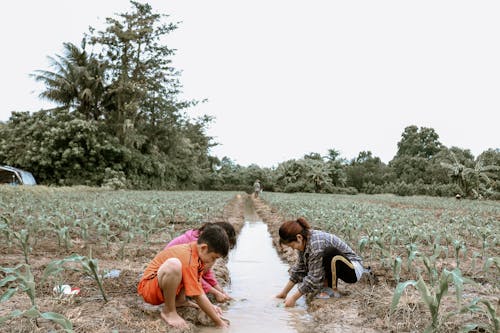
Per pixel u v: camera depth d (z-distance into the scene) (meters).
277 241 9.31
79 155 28.81
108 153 30.81
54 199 13.93
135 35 32.25
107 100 33.75
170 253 3.72
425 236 6.62
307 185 47.06
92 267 3.79
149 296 3.73
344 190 46.91
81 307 3.70
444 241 7.67
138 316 3.67
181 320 3.59
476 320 3.49
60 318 2.72
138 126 35.06
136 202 13.42
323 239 4.62
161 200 15.56
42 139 29.09
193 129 43.53
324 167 47.97
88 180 29.70
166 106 36.09
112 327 3.33
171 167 38.09
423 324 3.50
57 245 6.57
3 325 3.18
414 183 48.41
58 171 29.75
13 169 26.78
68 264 5.32
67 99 31.89
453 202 24.78
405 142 63.47
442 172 44.34
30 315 2.71
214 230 3.64
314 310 4.36
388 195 40.88
